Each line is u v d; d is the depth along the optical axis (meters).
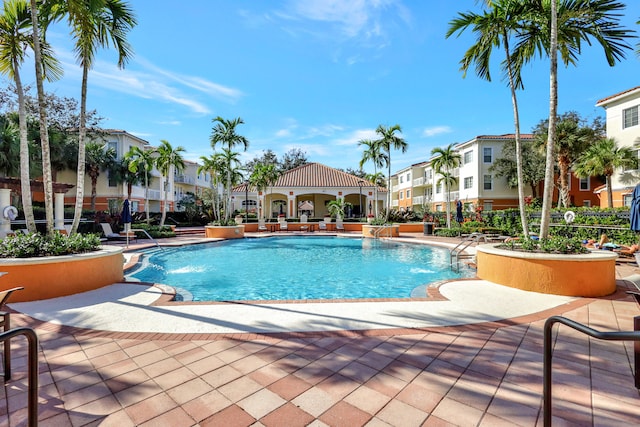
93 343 3.96
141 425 2.41
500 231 20.61
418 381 3.04
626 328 4.48
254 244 18.64
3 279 5.78
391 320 4.82
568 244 6.85
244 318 4.93
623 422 2.43
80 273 6.48
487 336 4.17
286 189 33.00
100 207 30.56
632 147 19.44
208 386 2.96
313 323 4.70
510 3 7.96
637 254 5.79
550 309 5.36
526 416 2.51
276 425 2.41
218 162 22.78
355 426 2.40
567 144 22.81
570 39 8.26
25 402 2.69
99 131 28.23
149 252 14.02
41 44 8.48
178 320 4.84
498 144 30.70
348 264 12.04
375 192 30.38
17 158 19.47
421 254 14.56
